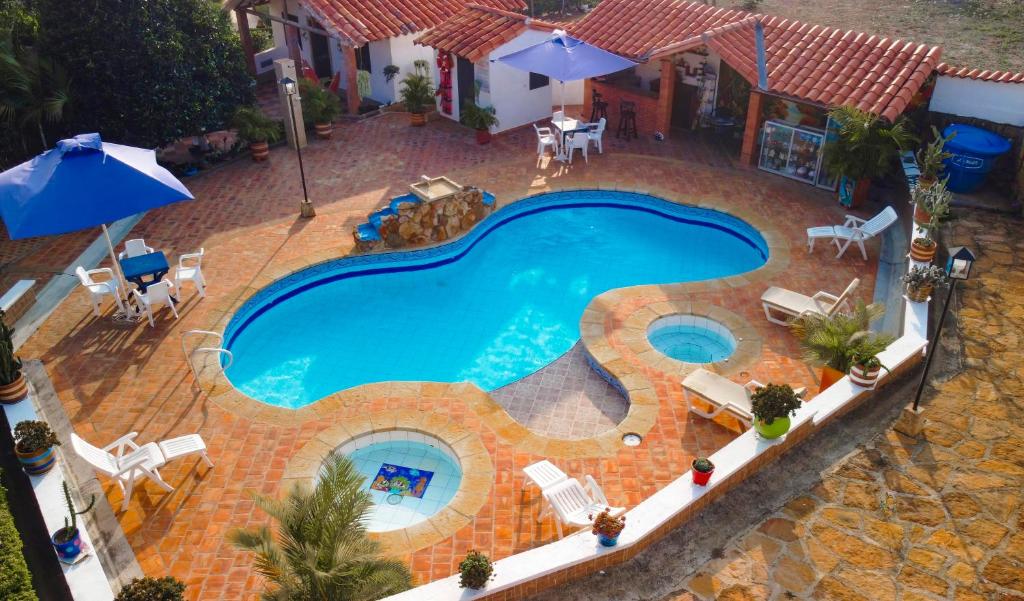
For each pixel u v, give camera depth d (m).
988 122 21.61
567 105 30.31
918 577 10.81
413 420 14.63
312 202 22.97
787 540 11.47
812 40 24.69
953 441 13.20
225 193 23.56
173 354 16.47
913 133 22.78
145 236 21.11
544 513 12.33
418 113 28.27
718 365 15.88
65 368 16.05
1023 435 13.27
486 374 16.80
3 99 21.19
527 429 14.45
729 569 11.02
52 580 11.16
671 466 13.47
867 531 11.57
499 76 27.00
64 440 14.16
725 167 24.92
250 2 31.38
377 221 20.69
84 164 15.98
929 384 14.52
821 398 13.81
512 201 22.84
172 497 12.98
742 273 19.81
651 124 27.41
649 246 21.75
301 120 26.12
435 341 17.91
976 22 34.88
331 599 9.14
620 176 24.44
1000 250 18.39
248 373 16.84
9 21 22.86
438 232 20.83
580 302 19.28
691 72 26.88
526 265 20.89
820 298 17.72
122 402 15.11
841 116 21.02
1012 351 15.23
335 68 32.28
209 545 12.12
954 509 11.90
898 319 16.48
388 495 13.41
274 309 19.17
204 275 19.28
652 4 29.06
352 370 16.97
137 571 11.69
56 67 22.14
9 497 12.62
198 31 24.50
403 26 29.17
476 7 28.80
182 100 23.66
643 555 11.29
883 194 22.53
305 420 14.67
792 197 22.84
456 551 11.87
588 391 15.93
